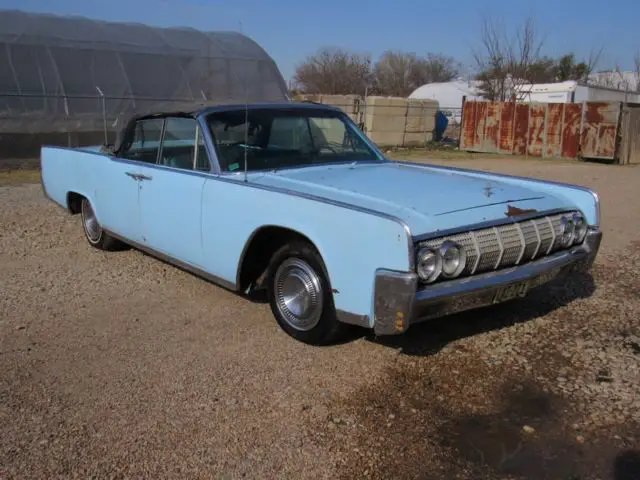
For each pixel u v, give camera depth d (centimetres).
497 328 451
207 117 484
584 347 419
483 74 3291
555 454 301
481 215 379
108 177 584
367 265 353
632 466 291
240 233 432
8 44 1633
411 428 322
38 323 460
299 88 5141
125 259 633
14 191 1103
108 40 1839
